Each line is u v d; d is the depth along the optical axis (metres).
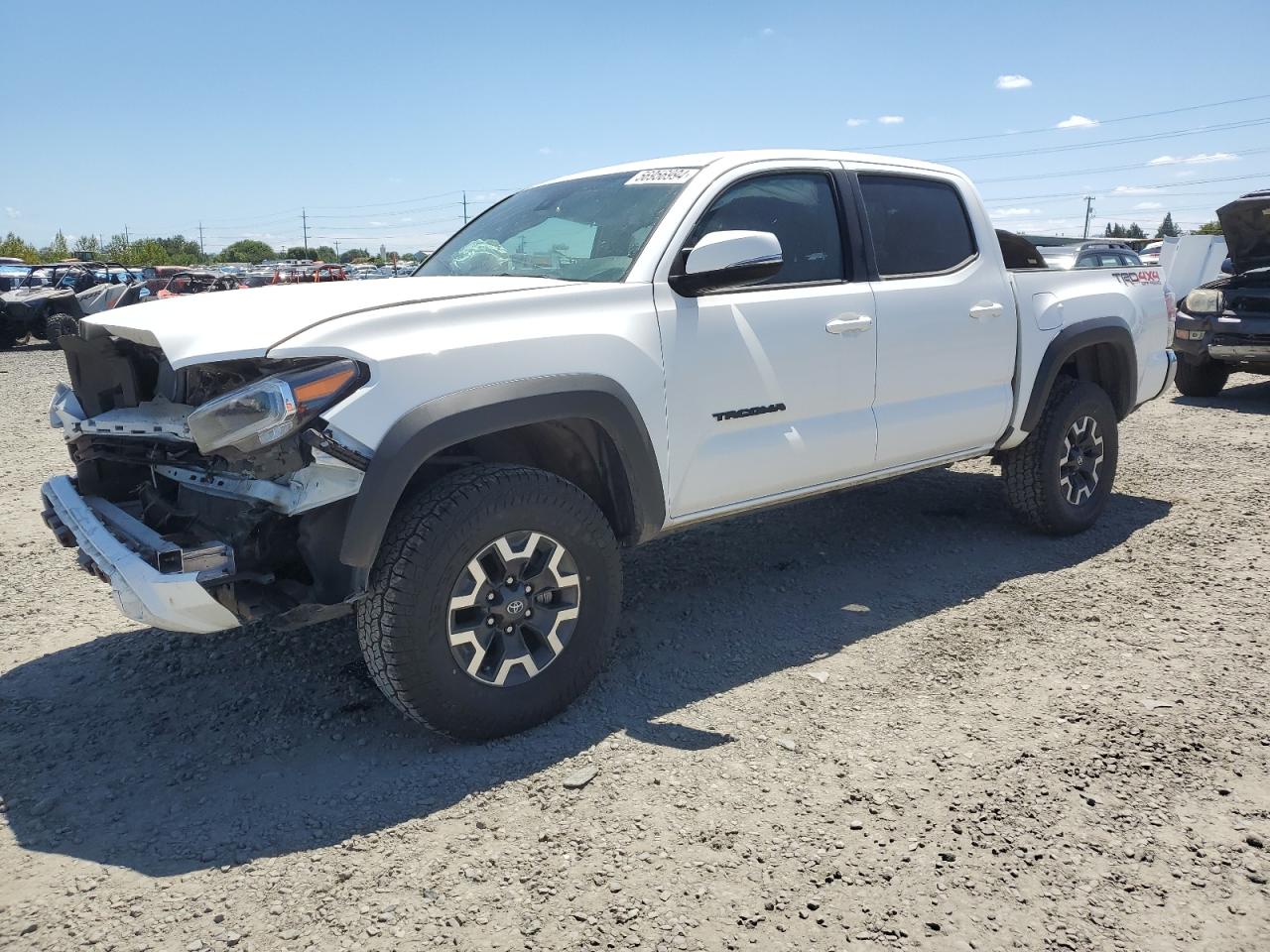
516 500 2.90
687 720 3.15
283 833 2.58
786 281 3.79
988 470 6.57
